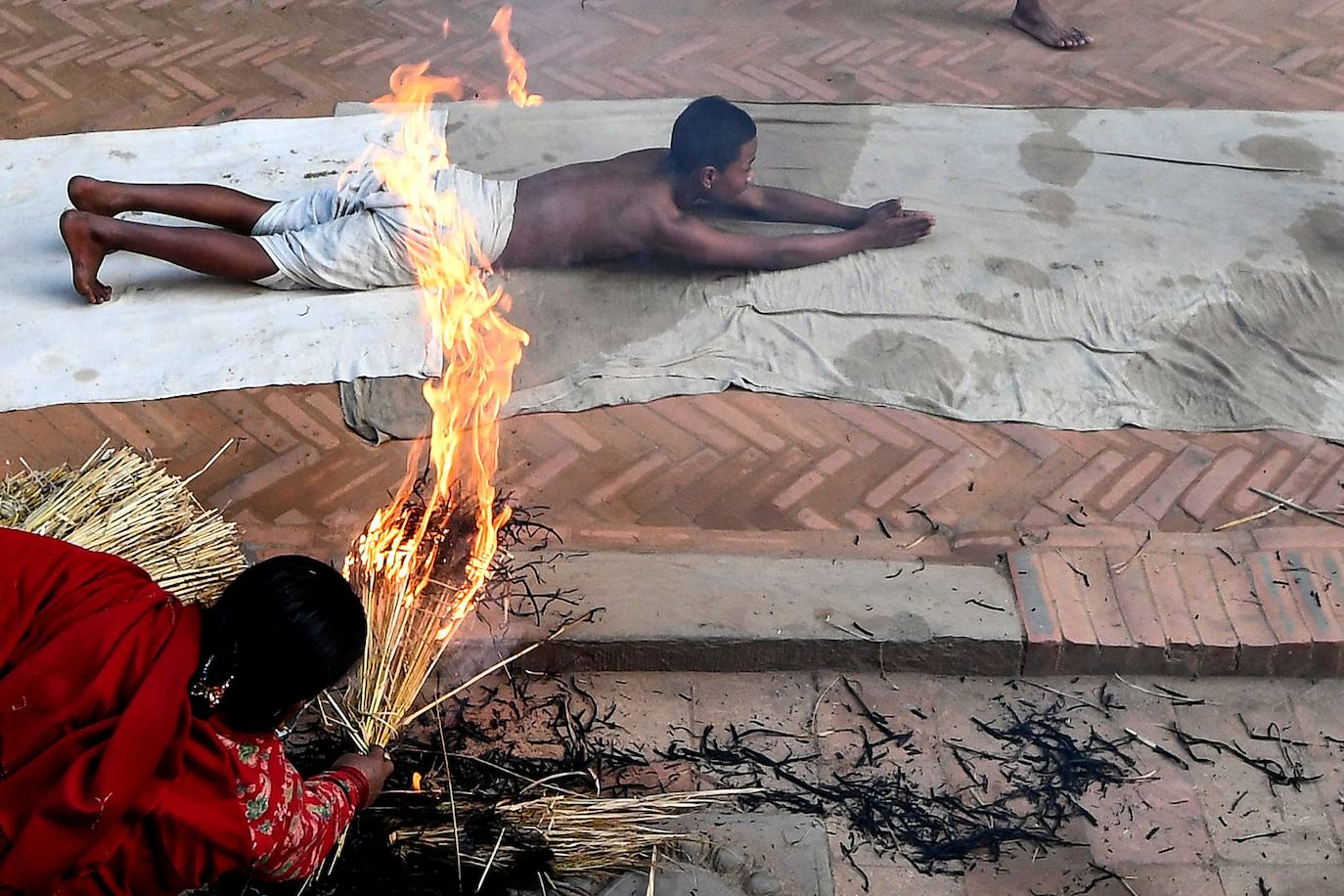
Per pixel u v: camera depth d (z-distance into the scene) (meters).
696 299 4.61
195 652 2.30
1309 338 4.57
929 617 3.53
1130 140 5.48
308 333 4.41
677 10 6.35
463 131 5.41
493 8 6.32
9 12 6.08
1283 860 3.20
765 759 3.33
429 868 2.91
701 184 4.52
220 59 5.84
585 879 3.00
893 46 6.11
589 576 3.59
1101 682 3.58
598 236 4.56
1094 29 6.28
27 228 4.80
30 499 3.25
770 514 3.92
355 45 5.99
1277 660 3.57
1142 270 4.78
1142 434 4.25
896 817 3.22
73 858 2.14
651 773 3.28
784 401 4.31
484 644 3.41
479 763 3.19
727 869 3.04
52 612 2.36
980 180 5.23
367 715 3.03
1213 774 3.38
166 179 5.09
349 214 4.56
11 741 2.20
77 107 5.50
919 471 4.08
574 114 5.54
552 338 4.44
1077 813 3.27
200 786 2.26
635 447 4.11
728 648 3.48
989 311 4.61
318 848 2.55
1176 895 3.12
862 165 5.29
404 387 4.24
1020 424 4.26
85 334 4.36
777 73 5.89
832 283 4.68
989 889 3.10
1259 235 4.97
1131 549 3.79
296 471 3.97
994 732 3.44
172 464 3.97
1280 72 5.99
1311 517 3.98
